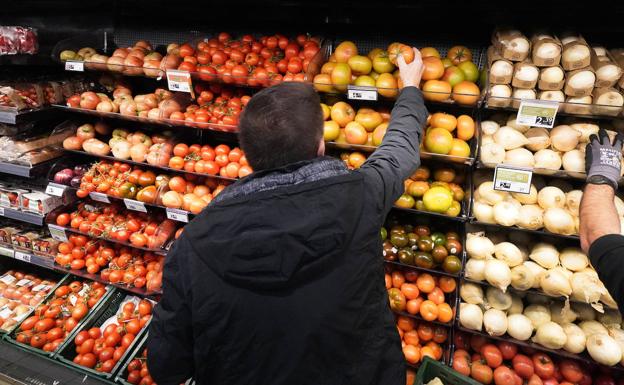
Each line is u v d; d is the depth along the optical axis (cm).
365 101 215
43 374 234
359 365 115
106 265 290
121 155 258
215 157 241
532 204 186
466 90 179
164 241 267
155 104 245
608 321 192
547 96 173
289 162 104
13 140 266
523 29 196
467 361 210
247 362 106
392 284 219
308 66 202
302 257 93
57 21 287
